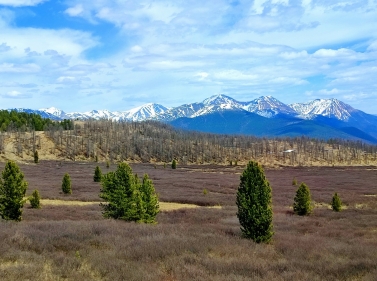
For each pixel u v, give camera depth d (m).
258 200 19.94
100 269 11.86
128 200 25.80
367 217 33.31
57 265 12.24
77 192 51.03
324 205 45.72
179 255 14.47
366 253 16.64
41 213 29.25
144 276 11.09
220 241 17.89
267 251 16.55
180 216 31.95
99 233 18.48
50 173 85.81
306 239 20.58
